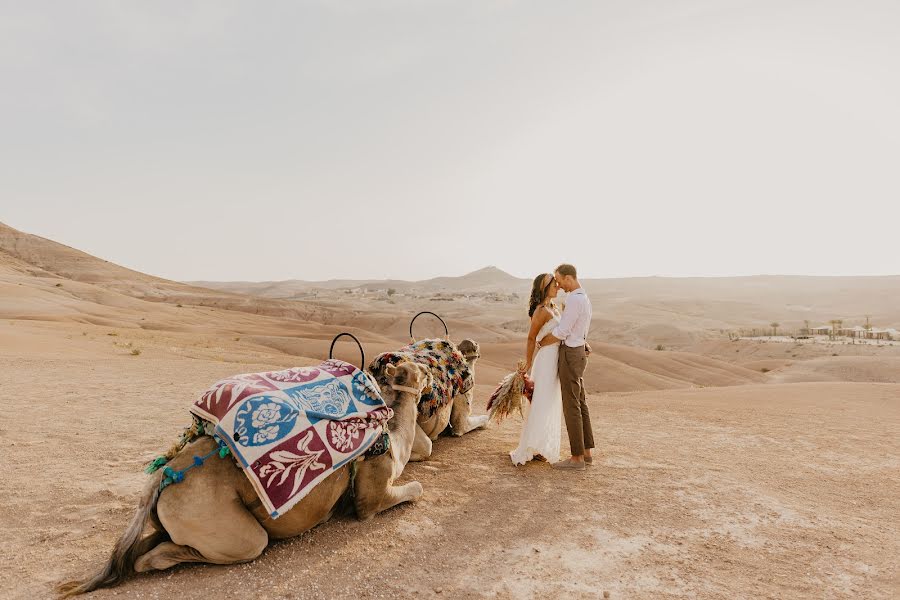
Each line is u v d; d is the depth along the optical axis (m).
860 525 5.47
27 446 7.45
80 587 3.91
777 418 11.05
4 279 115.12
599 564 4.55
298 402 4.68
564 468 7.06
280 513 4.27
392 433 5.56
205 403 4.39
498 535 5.07
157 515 4.09
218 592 3.96
